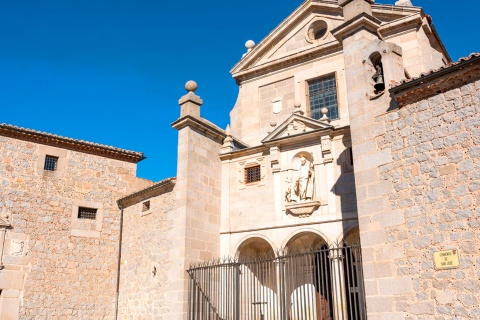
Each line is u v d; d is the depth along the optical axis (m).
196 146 17.92
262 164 17.92
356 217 14.93
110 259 22.30
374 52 11.83
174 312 15.85
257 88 21.44
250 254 18.38
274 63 20.89
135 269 20.55
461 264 8.97
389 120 10.99
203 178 17.91
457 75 9.76
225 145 19.25
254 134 20.83
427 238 9.62
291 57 20.41
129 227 21.98
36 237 20.55
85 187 22.62
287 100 20.34
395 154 10.66
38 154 21.56
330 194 15.76
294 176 16.89
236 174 18.58
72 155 22.62
